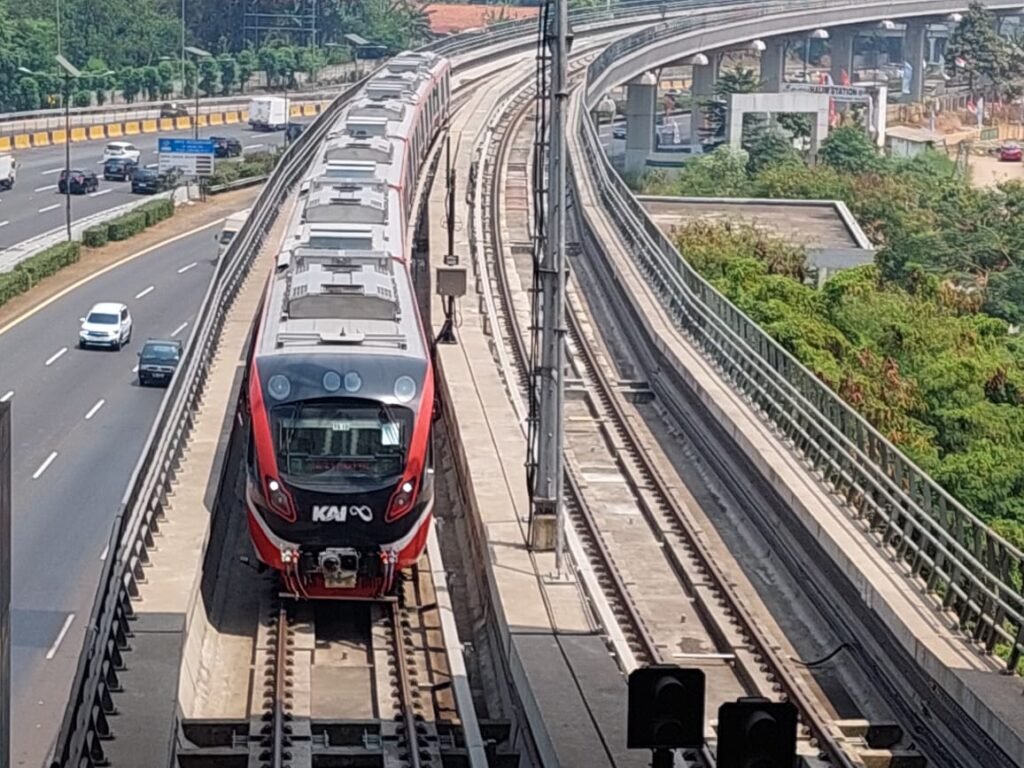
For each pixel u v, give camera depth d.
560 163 27.12
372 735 24.31
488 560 28.23
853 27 131.25
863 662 26.34
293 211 42.91
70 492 45.78
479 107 77.75
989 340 46.38
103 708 21.00
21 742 29.23
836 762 22.88
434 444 39.31
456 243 53.16
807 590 29.28
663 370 41.94
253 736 23.61
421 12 153.25
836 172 82.75
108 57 130.88
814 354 41.41
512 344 45.25
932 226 71.56
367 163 45.81
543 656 24.45
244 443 34.44
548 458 28.31
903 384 40.16
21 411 55.31
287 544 27.89
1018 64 140.62
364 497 27.83
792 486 30.69
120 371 61.69
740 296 46.91
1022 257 65.06
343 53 143.00
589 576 28.22
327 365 28.47
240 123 124.88
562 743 21.38
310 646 27.58
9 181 94.06
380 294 31.72
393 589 29.20
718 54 116.38
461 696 24.75
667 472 36.78
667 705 13.97
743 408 35.91
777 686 25.84
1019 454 36.97
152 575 26.08
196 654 26.03
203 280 77.44
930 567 25.80
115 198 94.31
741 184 83.69
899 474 28.70
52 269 77.12
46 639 34.34
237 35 143.12
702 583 29.94
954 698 22.72
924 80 148.75
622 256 50.59
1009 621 24.31
